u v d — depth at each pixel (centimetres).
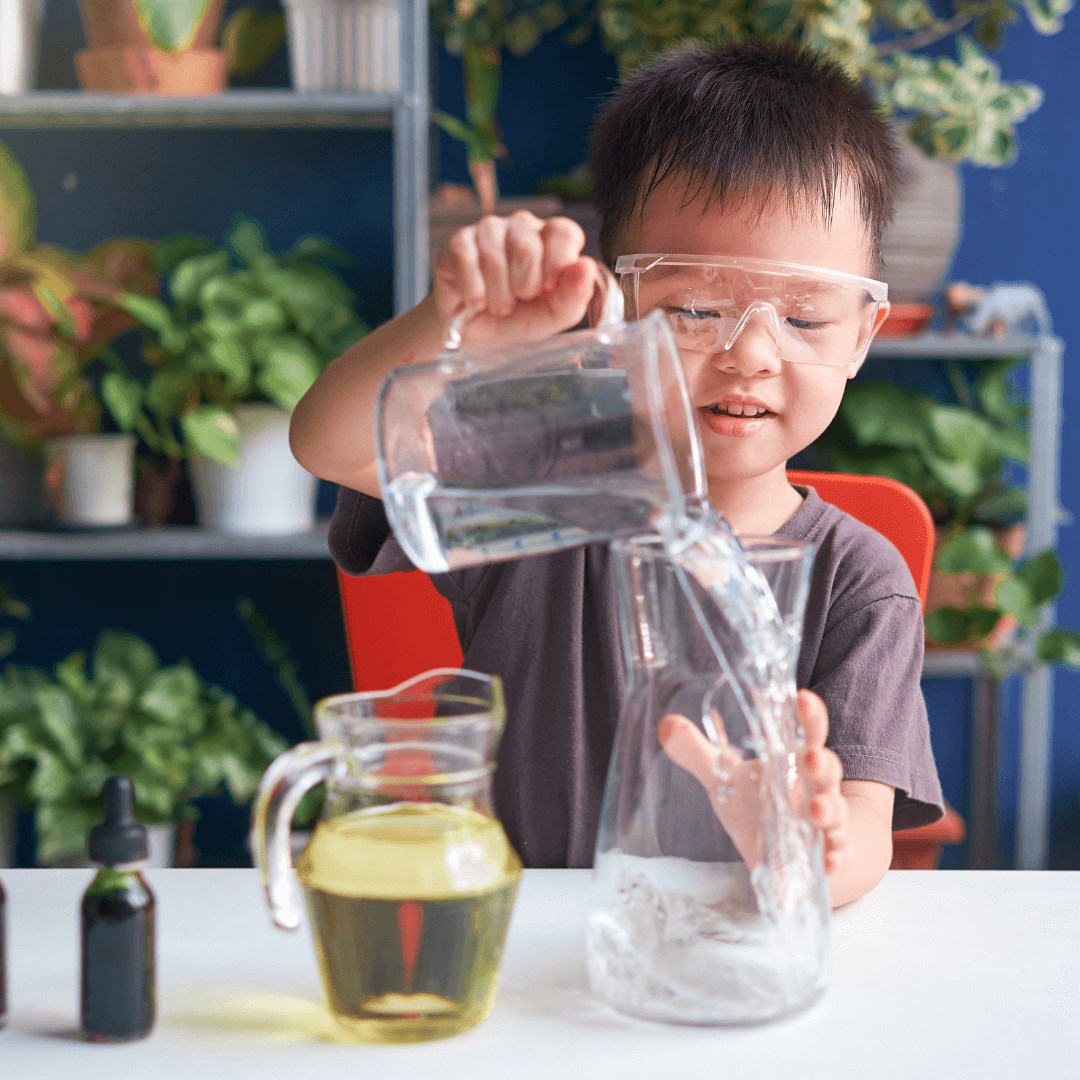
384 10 192
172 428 221
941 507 224
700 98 99
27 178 223
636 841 59
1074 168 236
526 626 107
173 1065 55
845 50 204
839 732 93
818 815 59
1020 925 72
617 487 60
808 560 61
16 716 198
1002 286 227
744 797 58
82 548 195
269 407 197
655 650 59
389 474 65
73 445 199
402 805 56
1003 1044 58
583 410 60
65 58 220
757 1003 58
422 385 64
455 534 65
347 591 123
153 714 199
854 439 226
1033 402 213
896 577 105
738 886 58
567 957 66
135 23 195
